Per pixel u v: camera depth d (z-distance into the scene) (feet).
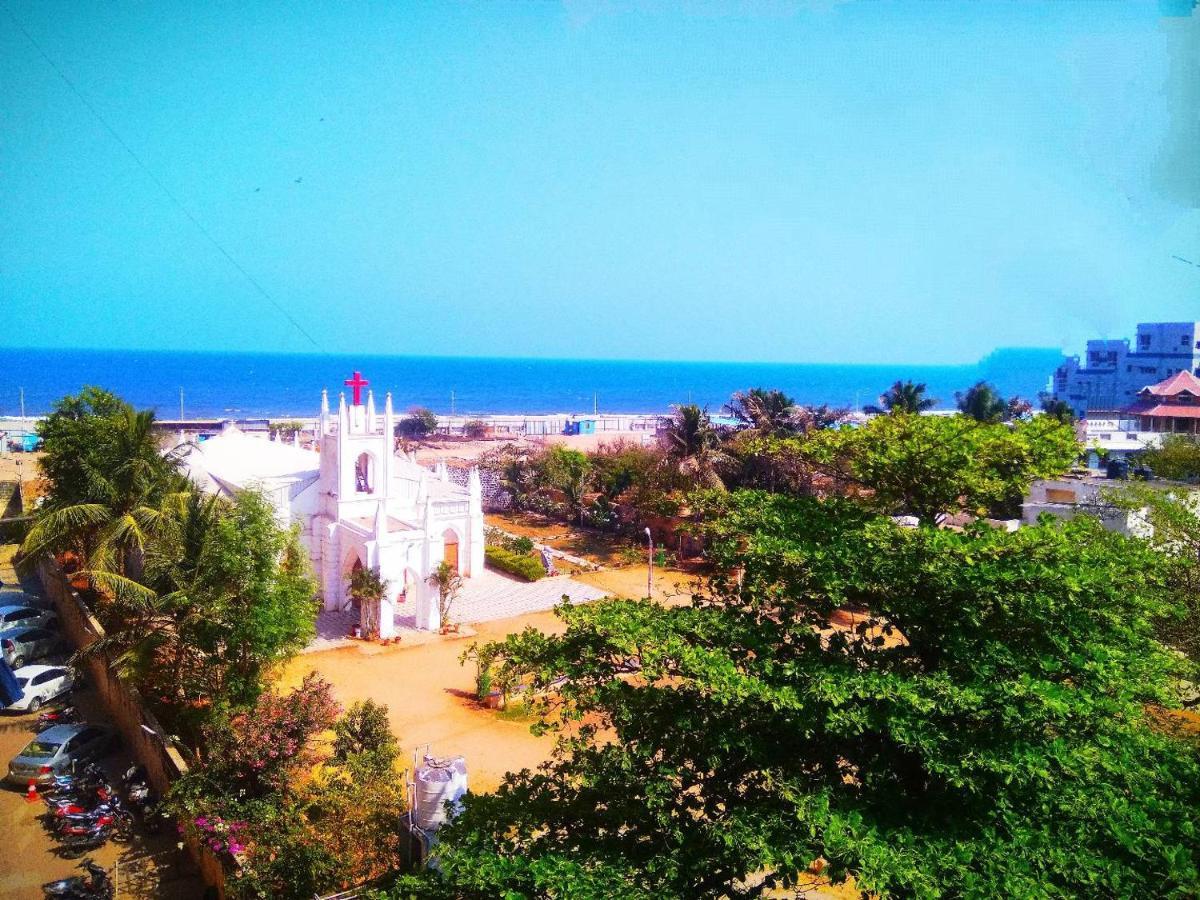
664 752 49.03
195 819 69.87
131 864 73.82
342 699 110.52
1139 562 51.24
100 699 110.73
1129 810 42.65
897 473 56.29
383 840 70.18
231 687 87.25
